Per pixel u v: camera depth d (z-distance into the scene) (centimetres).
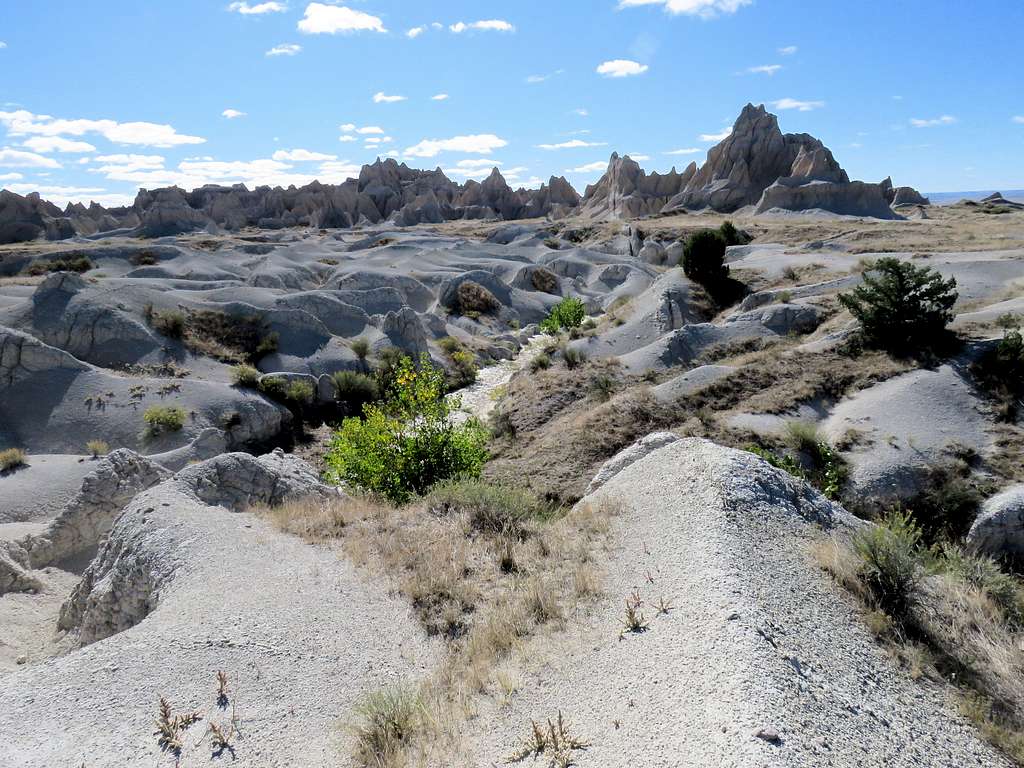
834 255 5719
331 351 4825
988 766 623
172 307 4766
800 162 12294
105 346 4272
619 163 15800
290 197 17500
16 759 691
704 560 872
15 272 8044
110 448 3366
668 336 3859
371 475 1909
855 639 768
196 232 12681
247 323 4869
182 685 812
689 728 587
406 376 2098
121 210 16662
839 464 2234
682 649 703
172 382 3841
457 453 1944
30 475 2744
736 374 2995
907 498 2055
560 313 6456
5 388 3628
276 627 945
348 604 1017
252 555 1208
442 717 712
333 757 688
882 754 582
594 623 830
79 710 770
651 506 1116
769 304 4181
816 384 2816
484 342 5903
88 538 1877
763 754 532
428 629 937
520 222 14812
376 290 6244
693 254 5147
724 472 1105
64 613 1449
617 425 2700
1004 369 2544
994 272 3944
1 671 1271
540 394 3541
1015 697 729
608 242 9994
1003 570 1722
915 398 2520
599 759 585
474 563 1106
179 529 1316
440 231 13325
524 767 603
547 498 2238
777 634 716
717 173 14250
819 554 929
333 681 824
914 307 2972
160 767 676
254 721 747
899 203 13375
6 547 1730
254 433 3706
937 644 791
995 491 1988
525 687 735
